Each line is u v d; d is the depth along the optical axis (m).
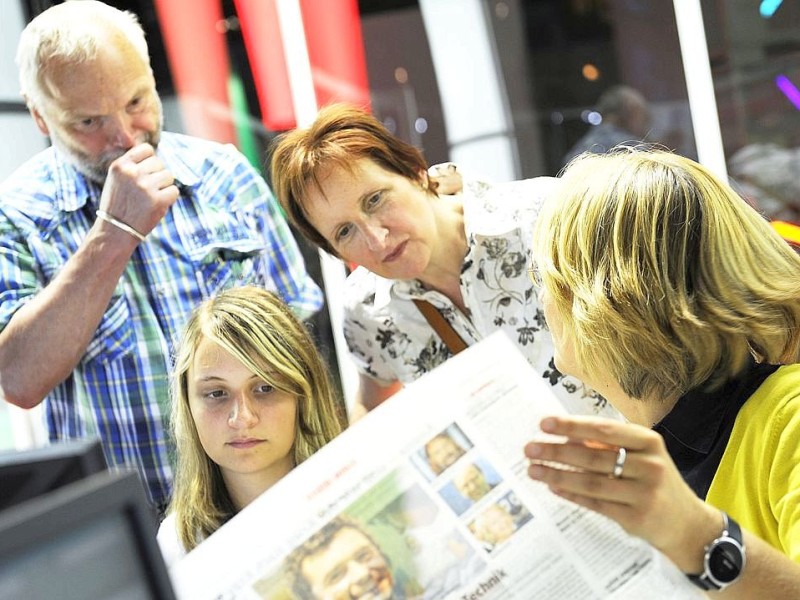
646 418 1.27
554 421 0.93
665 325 1.18
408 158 1.90
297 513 0.97
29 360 2.15
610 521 1.00
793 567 0.97
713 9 3.51
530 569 0.98
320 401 1.62
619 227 1.20
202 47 3.51
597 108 3.61
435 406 1.01
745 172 3.57
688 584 0.98
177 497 1.59
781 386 1.19
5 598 0.68
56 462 1.08
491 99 3.62
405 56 3.59
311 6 3.53
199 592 0.94
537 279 1.38
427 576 0.97
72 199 2.33
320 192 1.83
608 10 3.56
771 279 1.20
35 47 2.14
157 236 2.38
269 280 2.52
